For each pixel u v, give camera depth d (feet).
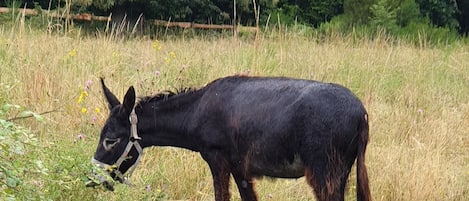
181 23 66.85
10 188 15.49
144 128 21.31
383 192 24.43
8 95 28.50
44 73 31.24
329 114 18.42
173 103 21.17
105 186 20.51
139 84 31.30
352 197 24.53
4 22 57.41
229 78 20.56
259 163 19.58
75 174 18.30
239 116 19.72
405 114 34.01
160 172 24.56
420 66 46.50
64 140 23.30
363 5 73.46
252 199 20.75
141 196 21.65
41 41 36.81
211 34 63.21
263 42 42.04
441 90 41.68
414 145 29.84
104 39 39.11
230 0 71.20
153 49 41.01
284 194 23.71
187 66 34.78
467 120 35.22
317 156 18.45
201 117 20.65
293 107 18.70
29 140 15.17
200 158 25.13
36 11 61.67
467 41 72.69
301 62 40.73
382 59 46.01
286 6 80.53
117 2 64.44
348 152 18.75
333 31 56.85
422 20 77.51
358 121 18.54
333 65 41.09
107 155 21.20
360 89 38.86
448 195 25.16
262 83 19.77
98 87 31.53
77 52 36.04
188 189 24.29
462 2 89.40
